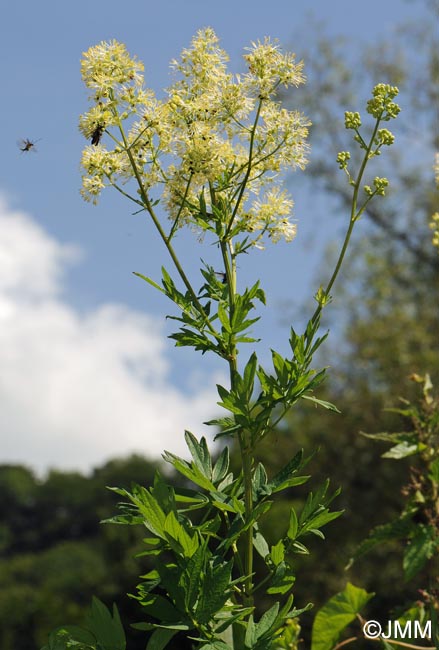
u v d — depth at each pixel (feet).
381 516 60.03
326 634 12.09
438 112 63.87
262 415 9.66
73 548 187.42
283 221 10.86
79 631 8.80
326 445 61.87
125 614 90.38
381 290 64.28
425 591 11.72
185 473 9.53
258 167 11.10
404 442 11.90
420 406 12.09
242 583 9.48
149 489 8.57
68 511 248.32
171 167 10.96
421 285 64.90
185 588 8.45
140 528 105.09
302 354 9.72
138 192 10.85
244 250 10.77
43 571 179.01
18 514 250.78
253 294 9.91
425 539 11.59
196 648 8.64
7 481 250.78
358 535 59.88
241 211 10.91
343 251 10.18
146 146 10.91
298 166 11.19
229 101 10.92
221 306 9.80
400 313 62.03
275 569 9.41
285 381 9.70
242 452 9.74
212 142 10.66
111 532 104.27
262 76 10.97
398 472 59.77
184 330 10.06
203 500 9.61
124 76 10.84
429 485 11.80
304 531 9.30
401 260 64.85
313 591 58.44
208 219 10.85
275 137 11.03
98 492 239.30
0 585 178.81
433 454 11.85
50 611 128.77
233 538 9.16
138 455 239.09
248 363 9.59
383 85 10.84
